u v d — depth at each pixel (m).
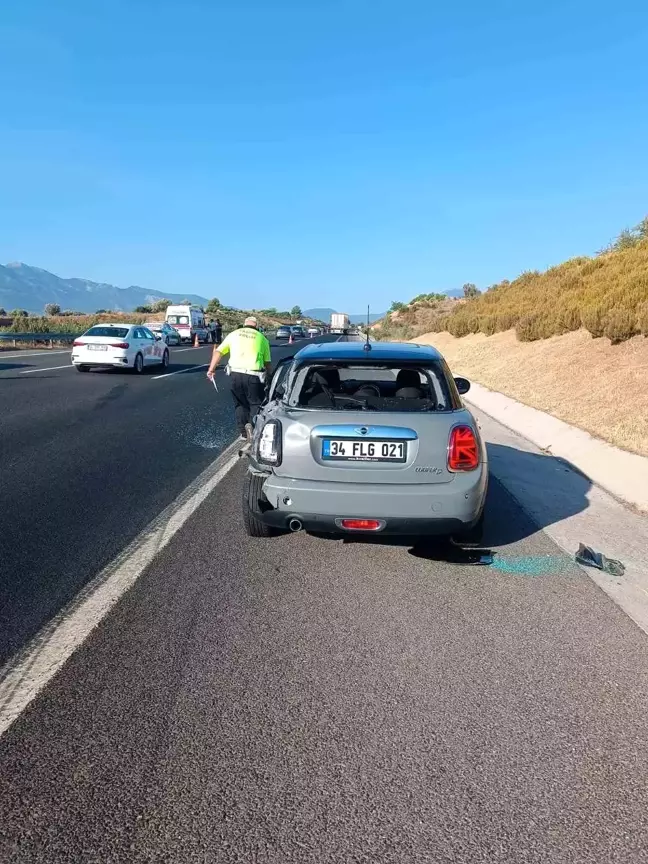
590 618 4.08
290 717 2.96
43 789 2.47
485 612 4.13
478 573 4.79
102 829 2.28
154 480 7.32
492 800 2.47
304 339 71.25
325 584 4.51
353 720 2.95
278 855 2.19
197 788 2.49
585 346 16.41
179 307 51.78
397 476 4.62
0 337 31.22
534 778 2.60
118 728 2.85
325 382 5.32
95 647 3.55
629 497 6.88
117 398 14.61
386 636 3.77
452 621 3.99
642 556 5.23
